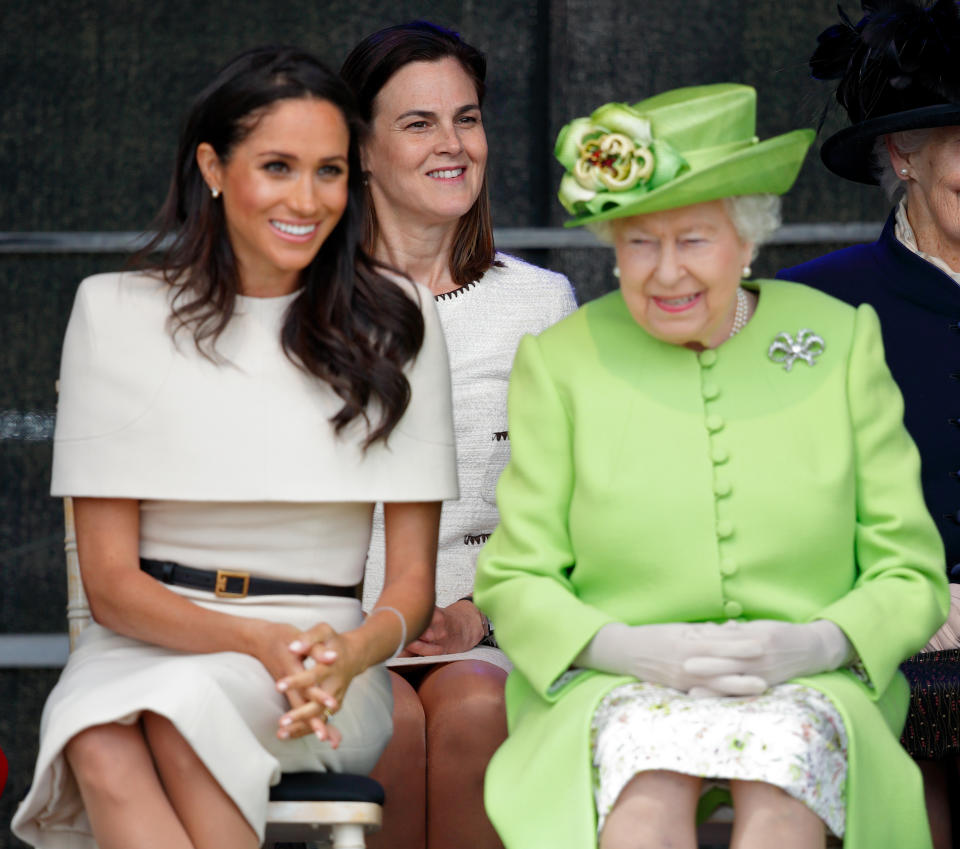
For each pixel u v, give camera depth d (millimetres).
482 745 11266
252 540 10422
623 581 10000
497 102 18719
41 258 18422
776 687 9289
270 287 10586
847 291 12930
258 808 9477
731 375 10148
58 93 18672
